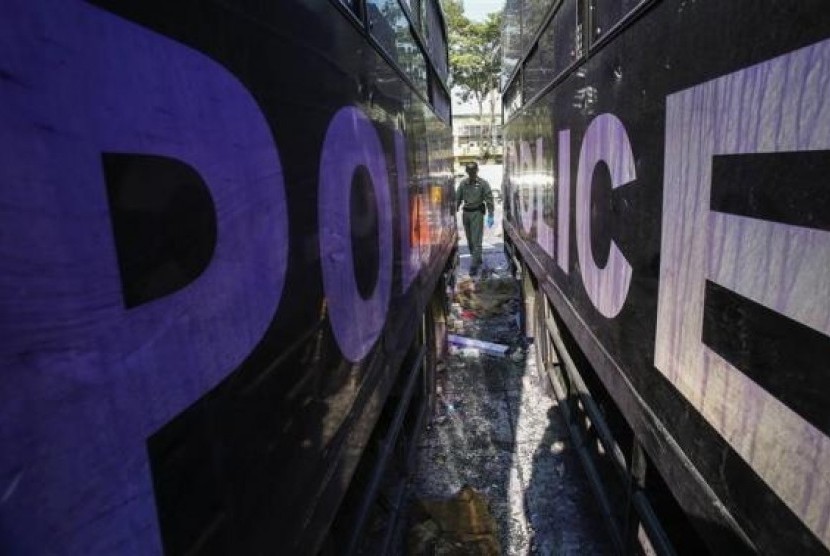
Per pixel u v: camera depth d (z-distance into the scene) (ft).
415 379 10.77
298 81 4.33
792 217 3.15
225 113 3.10
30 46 1.84
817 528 2.98
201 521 2.76
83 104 2.05
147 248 2.40
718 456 4.13
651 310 5.57
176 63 2.63
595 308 8.00
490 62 139.03
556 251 11.53
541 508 11.21
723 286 4.00
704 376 4.34
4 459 1.74
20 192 1.80
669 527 6.17
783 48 3.22
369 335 6.48
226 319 3.06
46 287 1.89
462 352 20.04
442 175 18.26
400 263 8.85
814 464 2.99
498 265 36.73
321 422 4.66
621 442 8.42
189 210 2.72
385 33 8.48
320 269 4.76
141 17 2.38
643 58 5.73
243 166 3.31
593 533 10.44
